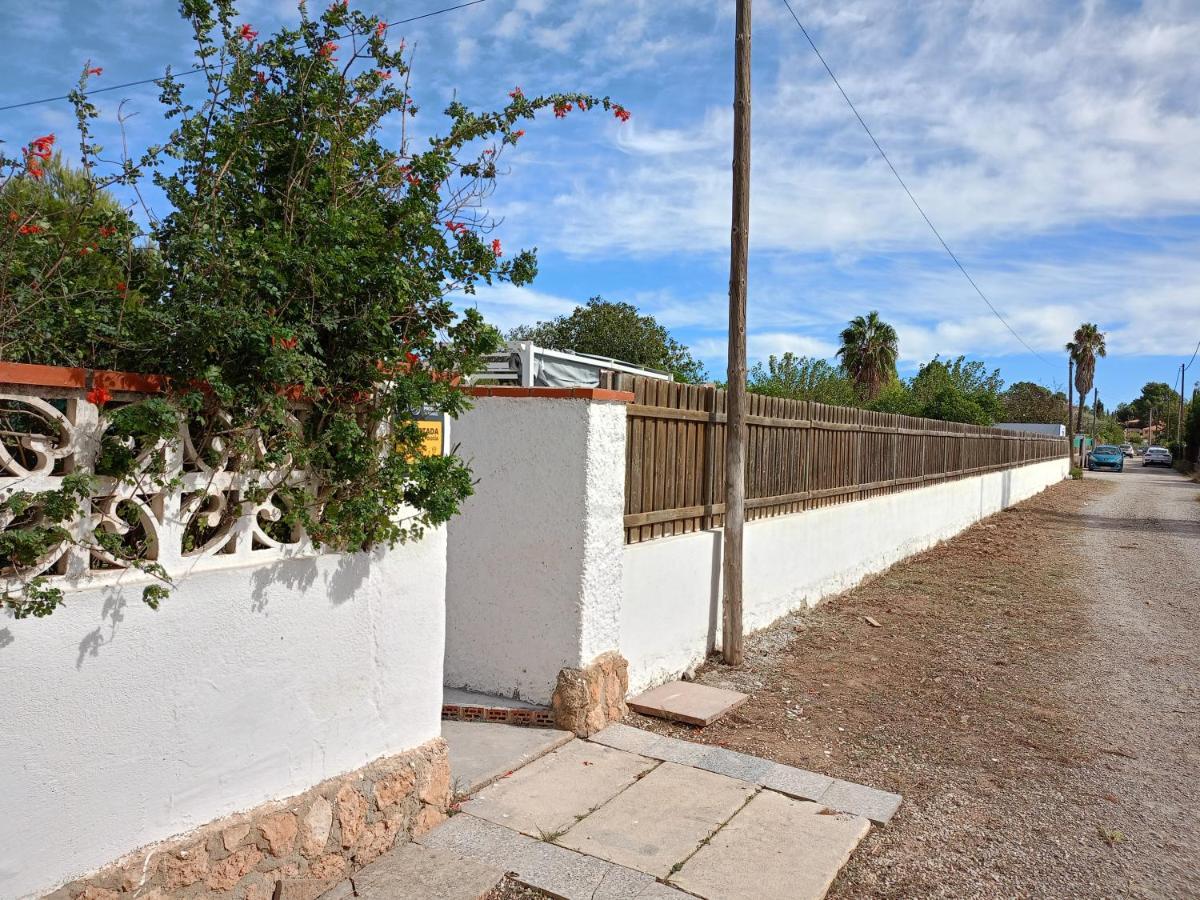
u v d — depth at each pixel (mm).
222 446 2885
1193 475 44094
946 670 7363
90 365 2709
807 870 3709
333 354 3178
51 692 2428
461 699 5398
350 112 3258
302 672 3262
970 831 4344
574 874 3557
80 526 2484
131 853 2672
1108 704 6656
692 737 5355
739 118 7016
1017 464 25750
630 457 5918
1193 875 4027
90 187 2707
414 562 3805
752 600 7895
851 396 33156
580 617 5148
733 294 6969
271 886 3117
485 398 5430
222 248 2756
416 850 3686
